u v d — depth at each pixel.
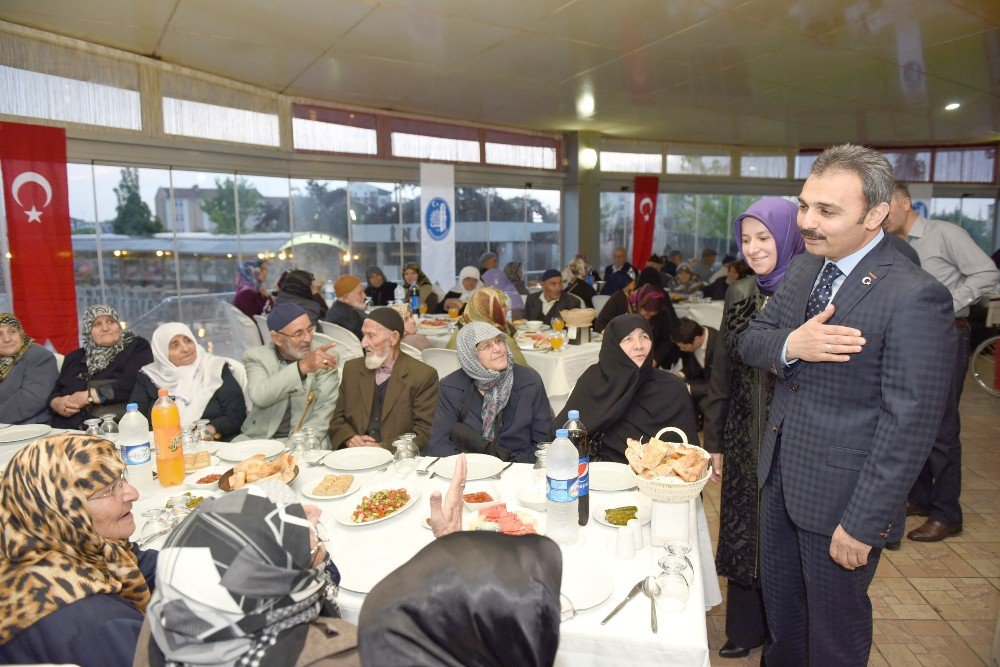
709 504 3.76
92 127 5.62
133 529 1.40
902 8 4.92
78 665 1.16
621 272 8.76
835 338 1.44
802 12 4.96
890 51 6.03
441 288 8.62
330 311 5.47
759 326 1.79
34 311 5.31
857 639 1.59
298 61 6.09
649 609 1.32
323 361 2.91
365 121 8.33
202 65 6.24
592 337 5.08
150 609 0.95
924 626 2.57
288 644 0.99
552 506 1.69
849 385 1.49
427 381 2.99
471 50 5.79
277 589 0.96
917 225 3.34
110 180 6.00
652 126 9.94
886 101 8.29
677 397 2.42
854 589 1.55
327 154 7.90
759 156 12.35
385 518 1.77
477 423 2.66
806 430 1.57
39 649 1.18
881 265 1.47
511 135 10.06
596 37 5.48
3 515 1.25
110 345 3.45
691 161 11.78
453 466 2.16
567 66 6.38
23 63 5.14
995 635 2.14
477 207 10.09
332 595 1.29
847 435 1.50
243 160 6.98
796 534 1.75
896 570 3.00
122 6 4.60
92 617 1.20
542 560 0.78
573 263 8.95
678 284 9.24
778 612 1.82
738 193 12.39
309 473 2.21
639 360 2.37
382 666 0.71
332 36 5.33
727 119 9.38
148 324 6.45
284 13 4.77
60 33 5.27
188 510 1.83
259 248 7.45
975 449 4.66
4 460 2.49
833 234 1.44
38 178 5.25
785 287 1.74
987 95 7.99
